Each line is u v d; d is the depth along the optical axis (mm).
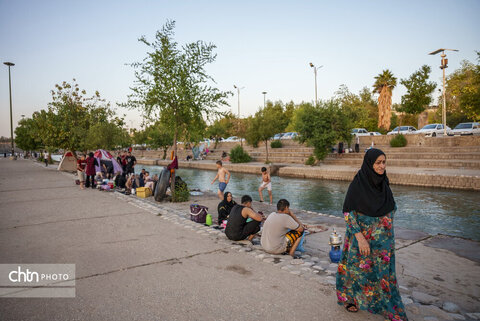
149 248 5363
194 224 7133
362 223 2904
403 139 28656
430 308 3316
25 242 5742
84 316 3131
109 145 22438
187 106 10695
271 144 40156
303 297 3479
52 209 8984
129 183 12445
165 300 3453
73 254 5059
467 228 8828
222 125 61531
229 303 3361
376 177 2789
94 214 8266
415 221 9695
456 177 15102
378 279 2867
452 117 41781
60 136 21609
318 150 25781
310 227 7246
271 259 4777
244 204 6090
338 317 3031
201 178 24125
